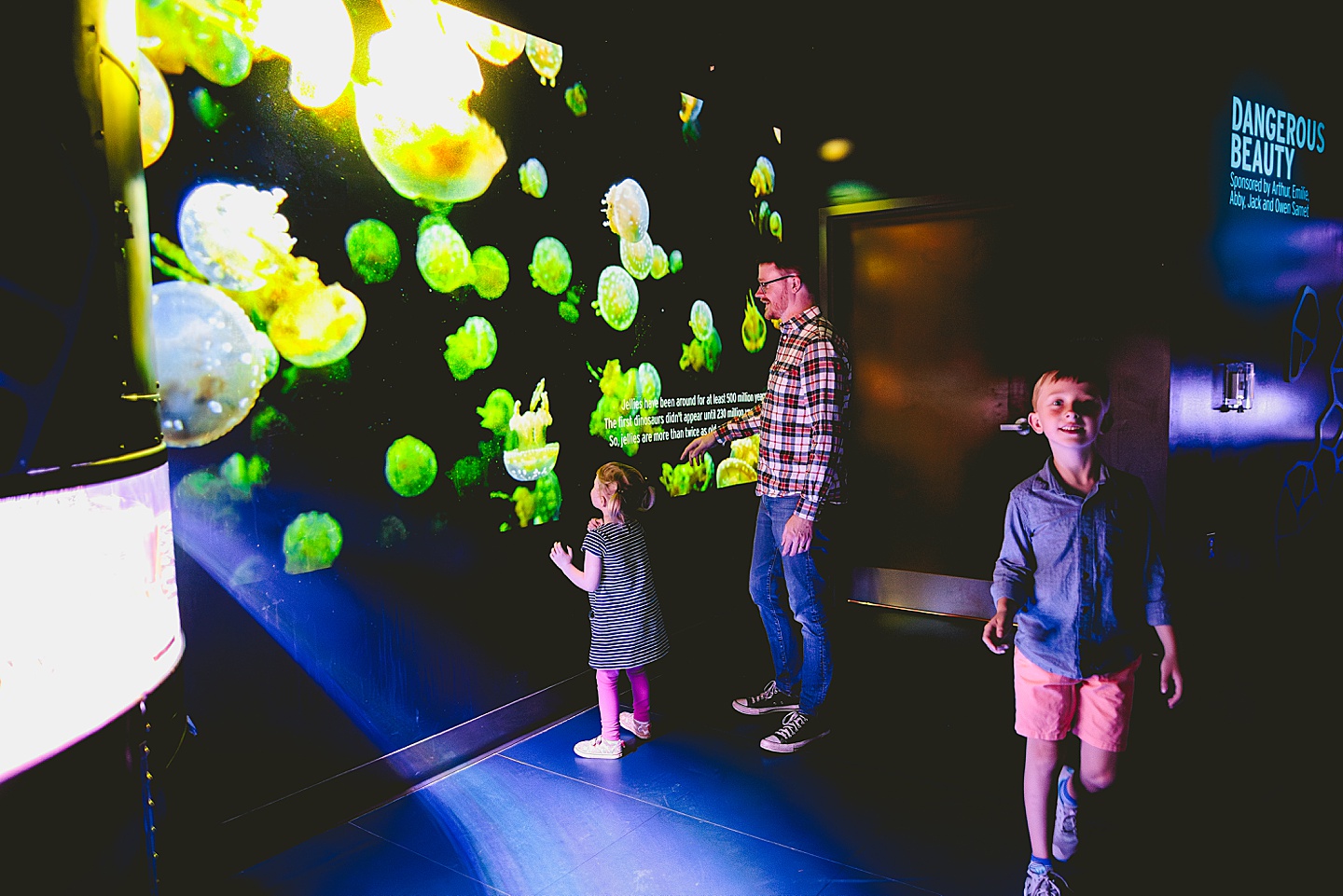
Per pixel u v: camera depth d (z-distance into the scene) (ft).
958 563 15.37
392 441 9.36
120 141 4.88
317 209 8.53
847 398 10.32
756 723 11.18
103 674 4.57
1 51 3.94
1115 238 13.01
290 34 8.21
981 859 7.91
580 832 8.63
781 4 14.26
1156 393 12.75
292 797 8.53
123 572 4.73
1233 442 14.51
